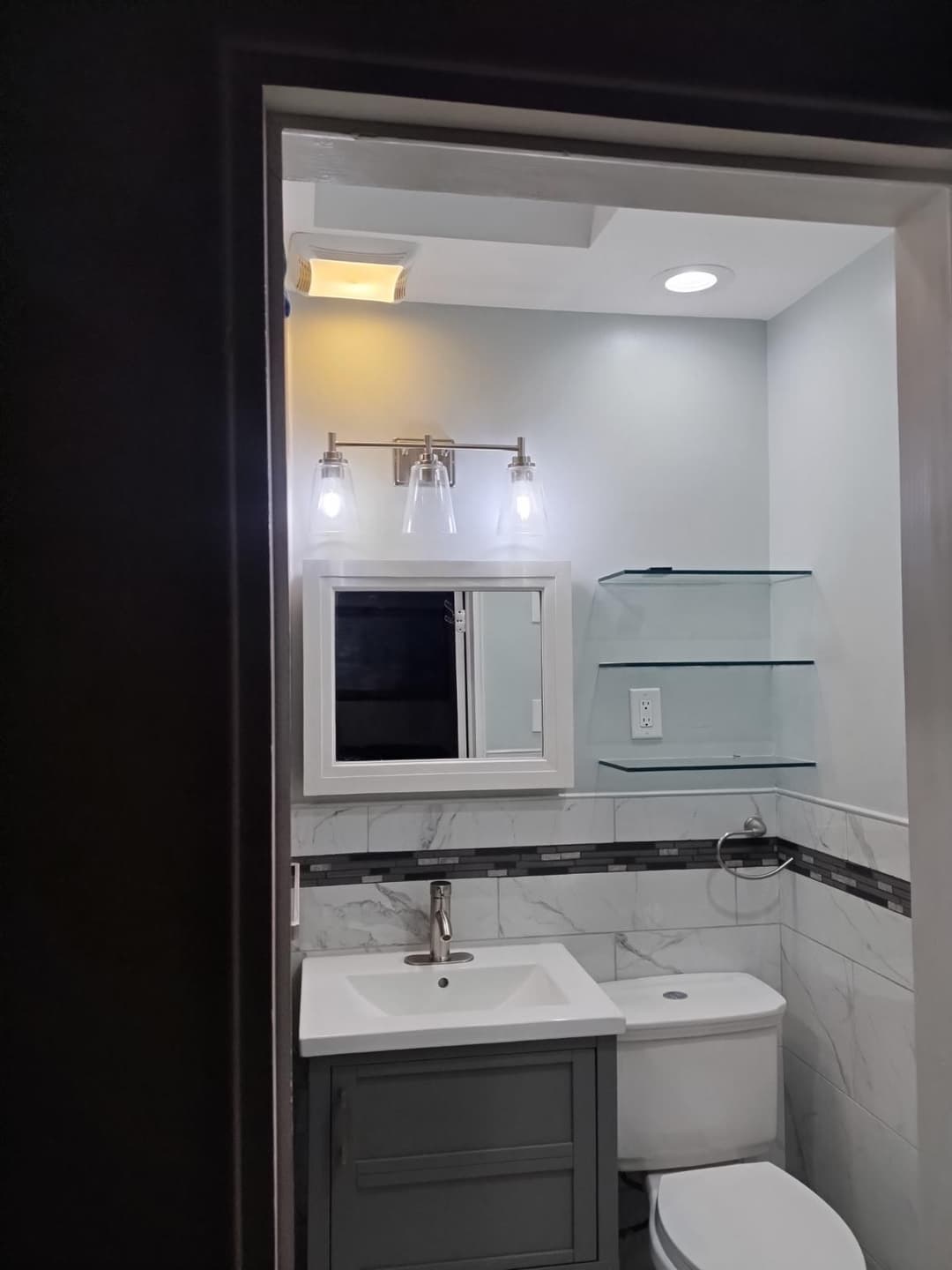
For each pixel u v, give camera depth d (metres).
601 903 2.27
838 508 2.08
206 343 0.64
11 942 0.62
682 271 2.06
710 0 0.73
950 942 0.84
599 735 2.29
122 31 0.64
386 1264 1.76
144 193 0.64
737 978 2.25
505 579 2.21
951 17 0.78
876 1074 1.90
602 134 0.74
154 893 0.63
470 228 1.90
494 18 0.69
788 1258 1.65
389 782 2.15
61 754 0.62
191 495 0.64
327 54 0.66
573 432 2.31
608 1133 1.82
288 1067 0.69
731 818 2.32
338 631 2.16
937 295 0.84
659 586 2.32
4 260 0.63
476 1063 1.79
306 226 1.85
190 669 0.64
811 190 0.83
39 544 0.63
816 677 2.17
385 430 2.23
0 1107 0.61
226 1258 0.62
